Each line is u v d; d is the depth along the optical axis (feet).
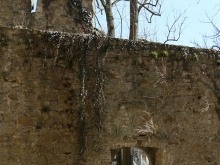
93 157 22.99
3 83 22.39
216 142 25.84
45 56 23.13
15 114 22.30
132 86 24.47
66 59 23.44
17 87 22.53
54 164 22.43
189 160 24.99
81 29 29.63
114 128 23.67
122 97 24.16
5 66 22.49
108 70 24.14
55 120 22.81
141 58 24.93
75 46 23.72
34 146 22.30
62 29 29.37
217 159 25.64
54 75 23.16
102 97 23.67
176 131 25.02
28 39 22.97
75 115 23.15
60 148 22.65
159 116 24.77
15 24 29.22
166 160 24.53
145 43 25.17
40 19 29.32
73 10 29.71
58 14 29.50
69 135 22.90
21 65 22.72
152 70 25.08
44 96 22.85
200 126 25.63
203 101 25.98
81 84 23.44
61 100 23.07
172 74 25.55
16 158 21.98
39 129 22.50
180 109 25.34
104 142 23.34
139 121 24.25
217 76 26.71
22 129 22.27
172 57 25.71
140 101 24.47
